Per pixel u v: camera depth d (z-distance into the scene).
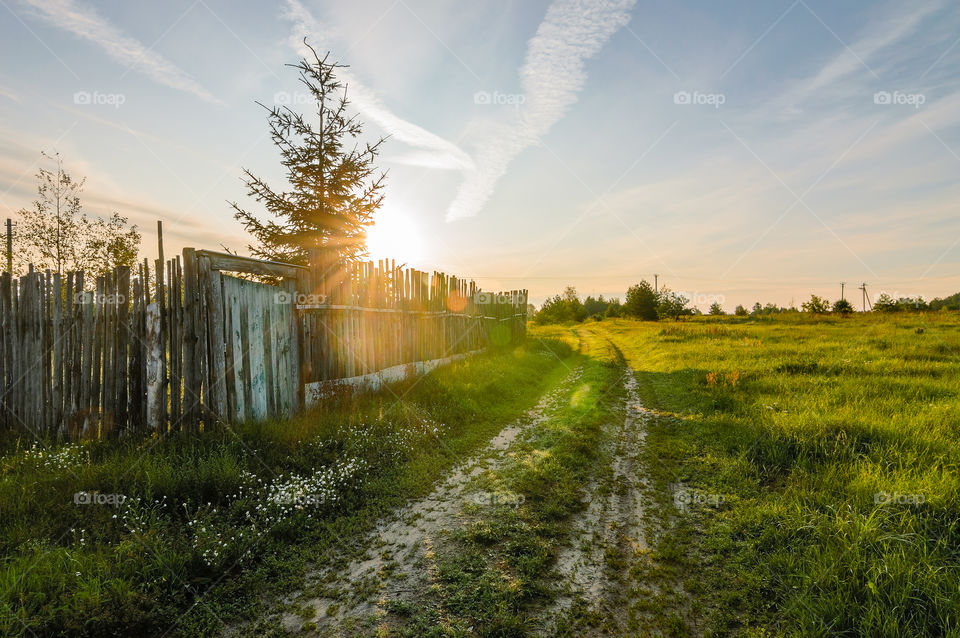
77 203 14.15
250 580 3.67
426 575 3.80
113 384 6.54
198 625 3.14
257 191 11.98
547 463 6.28
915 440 5.81
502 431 8.25
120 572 3.52
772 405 8.35
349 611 3.37
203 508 4.58
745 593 3.45
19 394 7.25
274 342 7.65
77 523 4.20
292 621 3.27
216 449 5.95
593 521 4.78
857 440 6.07
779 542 4.03
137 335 6.51
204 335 6.65
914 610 3.04
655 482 5.74
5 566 3.45
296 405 7.96
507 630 3.11
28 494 4.55
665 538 4.36
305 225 12.70
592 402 10.34
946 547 3.60
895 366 11.72
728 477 5.64
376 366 10.15
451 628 3.14
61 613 2.98
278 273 7.74
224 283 6.87
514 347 21.11
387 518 4.84
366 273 9.88
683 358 16.31
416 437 7.15
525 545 4.22
